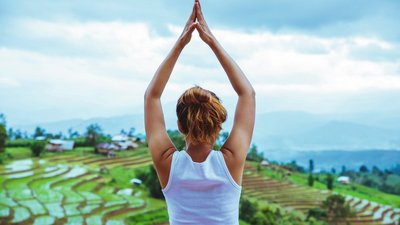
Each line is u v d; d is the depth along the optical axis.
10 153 64.44
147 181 48.59
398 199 90.44
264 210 47.47
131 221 35.97
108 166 65.56
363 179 123.12
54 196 41.69
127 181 55.06
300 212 60.00
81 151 74.38
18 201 38.44
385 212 71.75
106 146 76.25
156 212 39.53
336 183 104.12
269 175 85.00
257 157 103.19
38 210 35.56
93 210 37.81
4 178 47.69
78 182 50.78
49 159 63.91
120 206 40.94
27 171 52.91
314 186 86.88
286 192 73.81
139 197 46.19
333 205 54.97
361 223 61.94
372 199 84.94
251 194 68.62
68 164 61.84
